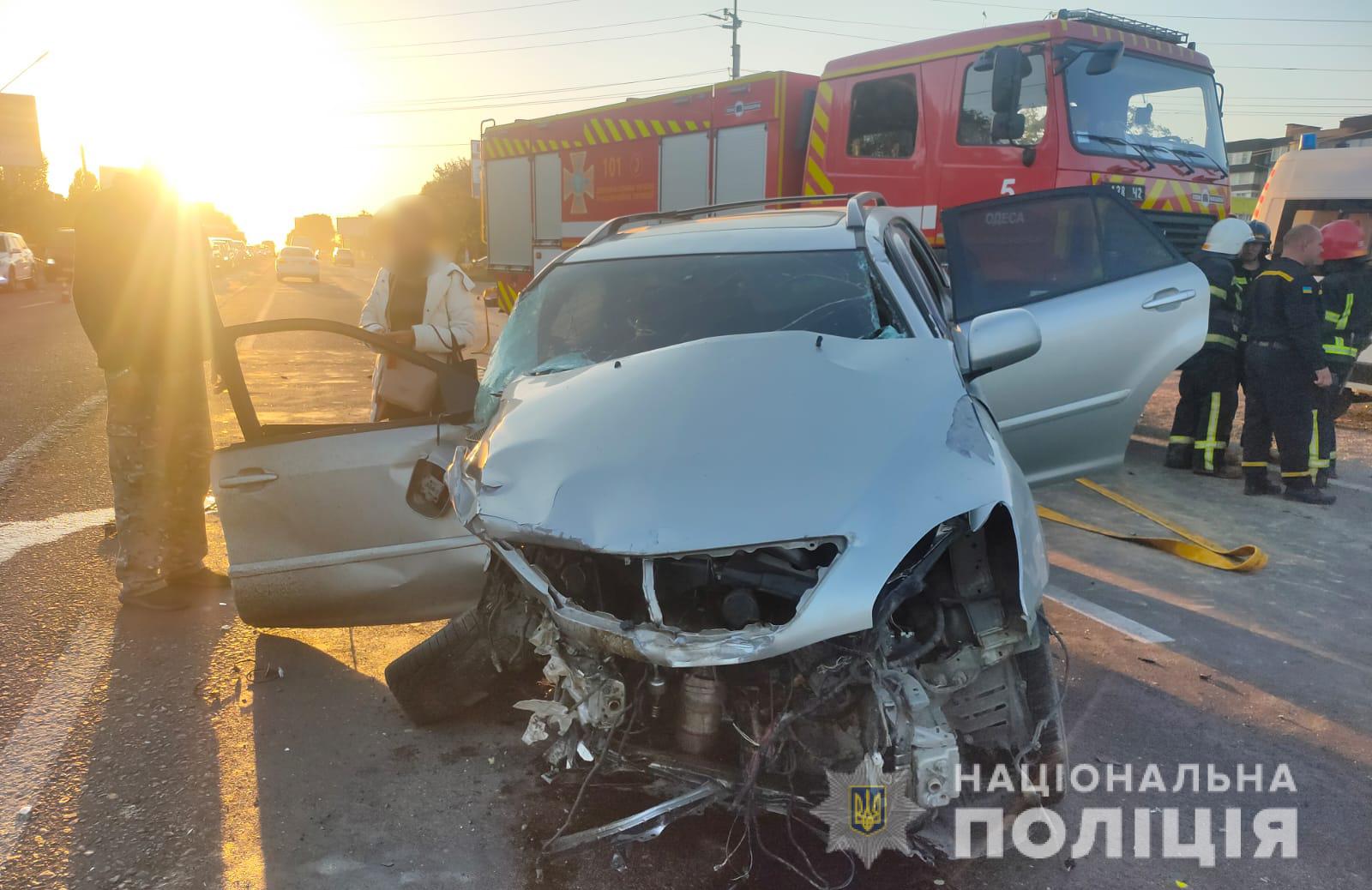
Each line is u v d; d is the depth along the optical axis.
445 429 3.44
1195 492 6.72
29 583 4.72
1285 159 10.55
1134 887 2.59
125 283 4.16
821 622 2.15
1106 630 4.30
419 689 3.24
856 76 8.95
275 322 3.65
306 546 3.46
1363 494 6.69
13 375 11.16
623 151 11.94
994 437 2.71
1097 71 7.48
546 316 3.57
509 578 2.91
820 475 2.35
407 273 4.33
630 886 2.56
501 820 2.88
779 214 3.96
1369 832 2.86
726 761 2.47
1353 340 6.74
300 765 3.18
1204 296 4.89
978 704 2.59
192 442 4.54
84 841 2.78
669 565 2.34
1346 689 3.74
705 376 2.74
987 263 5.01
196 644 4.10
